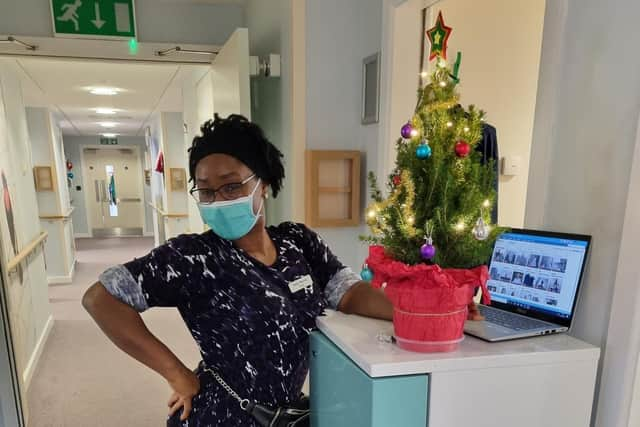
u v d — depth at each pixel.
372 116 1.88
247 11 2.67
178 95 4.57
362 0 1.96
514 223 2.20
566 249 0.93
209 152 0.98
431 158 0.75
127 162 10.09
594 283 0.90
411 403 0.75
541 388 0.81
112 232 10.06
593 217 0.90
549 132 1.00
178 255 0.94
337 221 1.99
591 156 0.90
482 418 0.79
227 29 2.71
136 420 2.30
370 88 1.90
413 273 0.73
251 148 1.00
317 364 0.97
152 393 2.57
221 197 0.97
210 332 0.97
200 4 2.64
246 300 0.95
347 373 0.82
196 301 0.97
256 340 0.96
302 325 1.00
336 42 1.96
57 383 2.69
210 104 2.84
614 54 0.85
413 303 0.76
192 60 2.64
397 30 1.68
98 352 3.13
